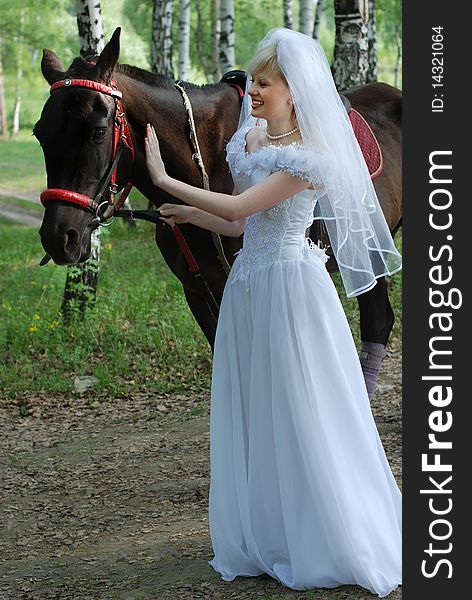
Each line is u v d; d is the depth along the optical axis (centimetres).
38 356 802
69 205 397
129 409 696
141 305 874
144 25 2669
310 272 370
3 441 645
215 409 383
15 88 3769
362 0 863
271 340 363
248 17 2447
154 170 370
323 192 371
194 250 457
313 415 360
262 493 372
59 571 420
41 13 3106
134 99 429
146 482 542
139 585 388
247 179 378
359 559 353
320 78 359
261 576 379
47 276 1078
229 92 468
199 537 441
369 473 368
